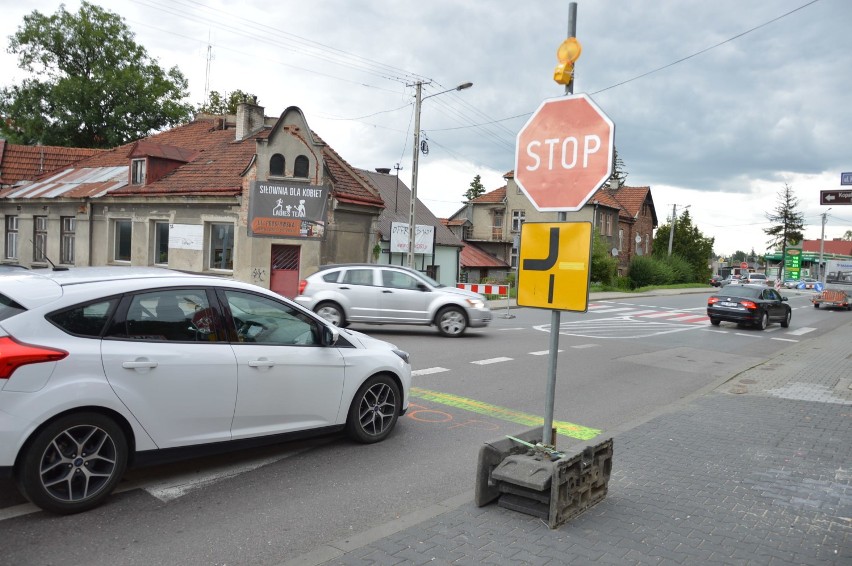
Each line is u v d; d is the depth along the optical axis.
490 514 4.50
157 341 4.78
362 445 6.33
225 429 5.13
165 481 5.17
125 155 29.77
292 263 22.36
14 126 41.44
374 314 14.83
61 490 4.35
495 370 11.04
